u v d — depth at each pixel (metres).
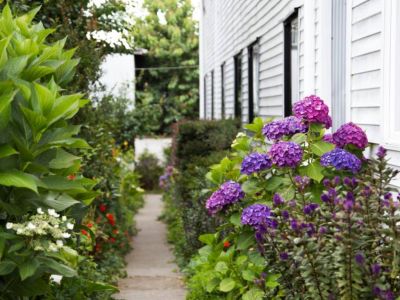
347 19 6.75
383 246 3.62
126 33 10.21
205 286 6.64
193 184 11.02
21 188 3.81
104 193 9.19
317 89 8.06
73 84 7.62
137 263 10.02
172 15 36.22
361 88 6.43
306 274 3.56
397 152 5.65
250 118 13.84
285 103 10.16
